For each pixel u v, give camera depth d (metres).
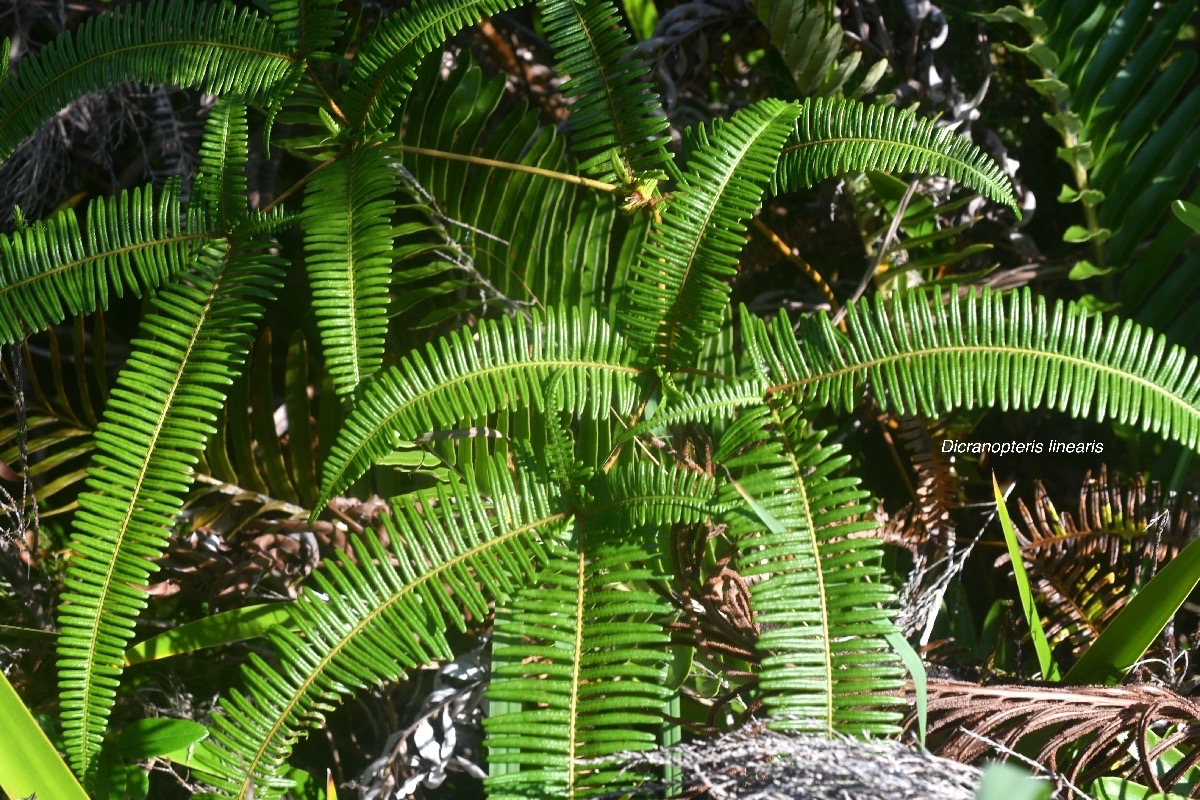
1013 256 1.58
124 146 1.59
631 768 1.21
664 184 1.44
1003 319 1.24
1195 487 1.46
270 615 1.34
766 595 1.21
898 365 1.25
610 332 1.28
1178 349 1.23
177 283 1.29
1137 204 1.51
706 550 1.34
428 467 1.39
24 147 1.52
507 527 1.24
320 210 1.29
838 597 1.20
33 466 1.42
